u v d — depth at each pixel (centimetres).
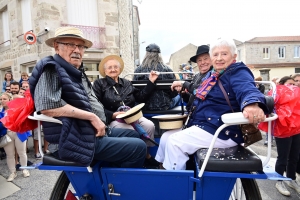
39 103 140
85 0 866
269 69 2953
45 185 316
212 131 161
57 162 158
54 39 173
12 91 426
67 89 152
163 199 155
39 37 781
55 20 777
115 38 910
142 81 269
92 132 154
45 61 153
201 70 266
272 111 142
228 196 146
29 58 848
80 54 180
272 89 151
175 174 147
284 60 3119
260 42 3067
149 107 263
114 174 157
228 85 159
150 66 284
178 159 162
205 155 146
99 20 880
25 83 471
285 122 136
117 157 165
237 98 146
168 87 256
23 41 863
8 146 331
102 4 876
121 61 262
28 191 299
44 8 752
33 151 474
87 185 167
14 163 342
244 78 149
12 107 161
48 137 154
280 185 285
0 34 1019
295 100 136
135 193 158
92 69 902
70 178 167
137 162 170
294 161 282
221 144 159
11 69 971
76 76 168
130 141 166
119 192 160
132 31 1717
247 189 169
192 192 149
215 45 163
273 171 148
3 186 315
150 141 217
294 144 279
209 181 146
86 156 145
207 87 170
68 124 143
